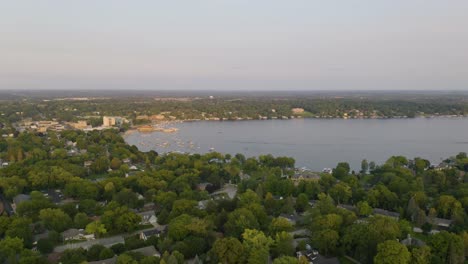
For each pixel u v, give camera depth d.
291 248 161.88
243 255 153.88
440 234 161.12
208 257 158.00
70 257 155.12
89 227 183.38
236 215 184.12
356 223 178.88
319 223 177.50
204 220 181.25
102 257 155.00
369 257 157.50
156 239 171.38
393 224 173.00
